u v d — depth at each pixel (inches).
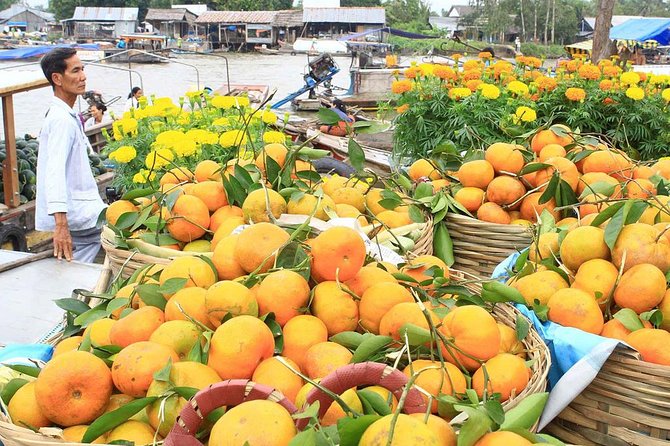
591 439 76.1
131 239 101.3
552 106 256.4
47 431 60.6
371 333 73.3
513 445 49.0
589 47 1236.5
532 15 3132.4
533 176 125.3
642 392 71.1
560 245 92.0
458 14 3981.3
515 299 79.5
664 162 131.8
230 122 183.3
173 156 146.6
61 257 143.2
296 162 119.4
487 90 230.8
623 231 83.9
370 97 772.6
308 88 657.6
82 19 3068.4
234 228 97.0
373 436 47.4
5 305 114.8
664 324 79.4
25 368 70.9
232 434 50.3
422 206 124.9
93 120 489.7
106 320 78.2
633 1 3900.1
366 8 2628.0
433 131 248.4
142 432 61.1
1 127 555.5
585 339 73.9
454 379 66.9
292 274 74.9
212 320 72.0
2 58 640.4
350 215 106.6
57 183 167.3
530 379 70.5
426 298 82.6
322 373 67.1
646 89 269.7
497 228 118.3
